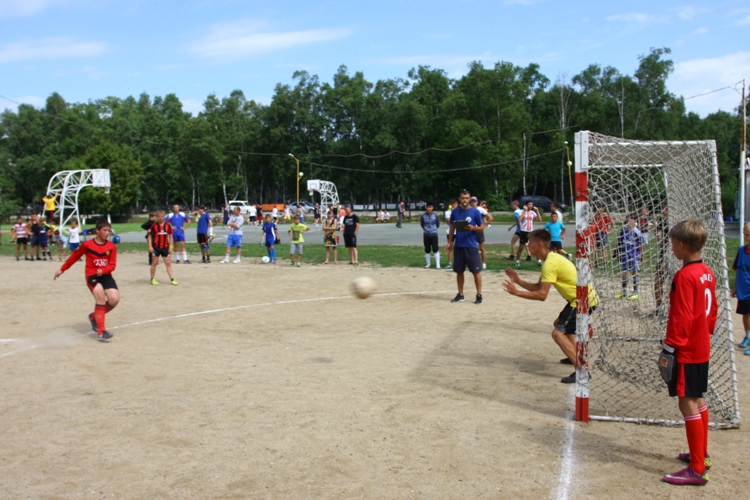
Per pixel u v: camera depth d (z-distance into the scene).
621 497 3.84
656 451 4.60
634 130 59.19
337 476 4.16
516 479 4.09
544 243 6.19
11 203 67.31
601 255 7.99
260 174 84.19
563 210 61.38
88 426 5.16
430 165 70.44
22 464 4.41
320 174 73.94
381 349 7.90
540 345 8.08
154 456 4.52
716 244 5.71
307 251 23.72
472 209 11.29
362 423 5.18
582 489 3.95
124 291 13.38
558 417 5.34
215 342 8.38
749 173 24.34
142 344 8.27
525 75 75.62
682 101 62.25
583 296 5.23
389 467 4.30
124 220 72.50
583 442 4.76
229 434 4.95
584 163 5.26
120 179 68.62
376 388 6.19
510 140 63.44
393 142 68.25
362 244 27.50
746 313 7.74
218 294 12.87
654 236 8.09
